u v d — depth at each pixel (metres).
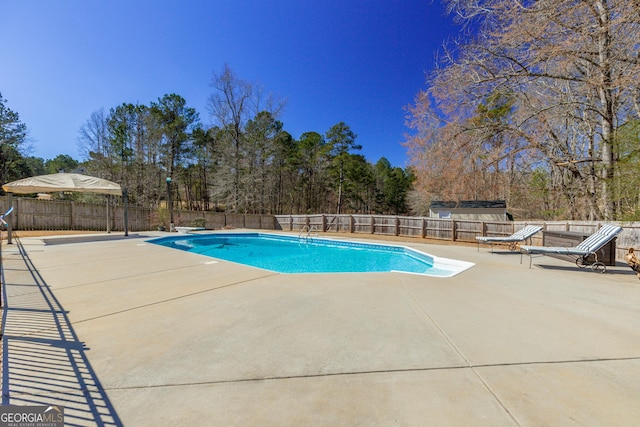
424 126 20.69
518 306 3.37
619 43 6.83
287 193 31.92
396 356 2.15
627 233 6.75
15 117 21.52
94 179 10.06
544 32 7.68
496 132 11.30
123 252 7.21
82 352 2.16
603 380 1.85
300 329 2.65
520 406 1.59
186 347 2.27
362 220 16.30
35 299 3.46
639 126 7.83
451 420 1.47
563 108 9.88
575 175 10.79
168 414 1.50
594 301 3.57
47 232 11.73
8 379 1.78
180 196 33.66
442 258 7.24
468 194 19.75
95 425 1.41
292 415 1.50
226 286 4.14
